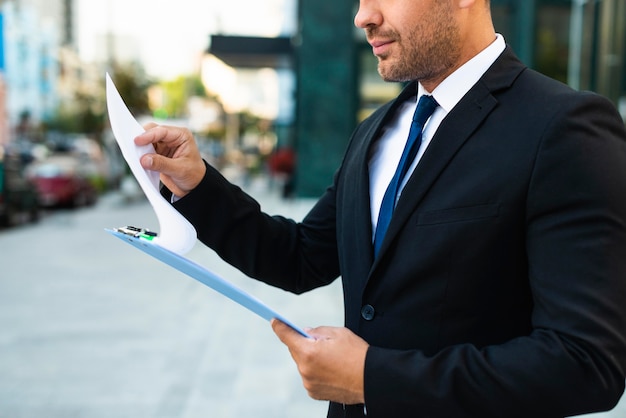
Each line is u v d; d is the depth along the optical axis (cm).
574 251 97
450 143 111
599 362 92
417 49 114
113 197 2441
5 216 1352
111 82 124
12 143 2253
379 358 100
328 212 148
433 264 108
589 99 104
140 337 514
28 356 468
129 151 123
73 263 913
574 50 759
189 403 368
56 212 1827
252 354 458
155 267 872
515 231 105
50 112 4141
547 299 98
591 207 98
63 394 392
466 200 107
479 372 97
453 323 108
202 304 630
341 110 1352
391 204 119
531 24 965
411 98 132
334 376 101
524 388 94
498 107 111
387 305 113
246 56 1557
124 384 407
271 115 3822
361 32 1334
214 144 4003
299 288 149
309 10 1325
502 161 106
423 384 97
